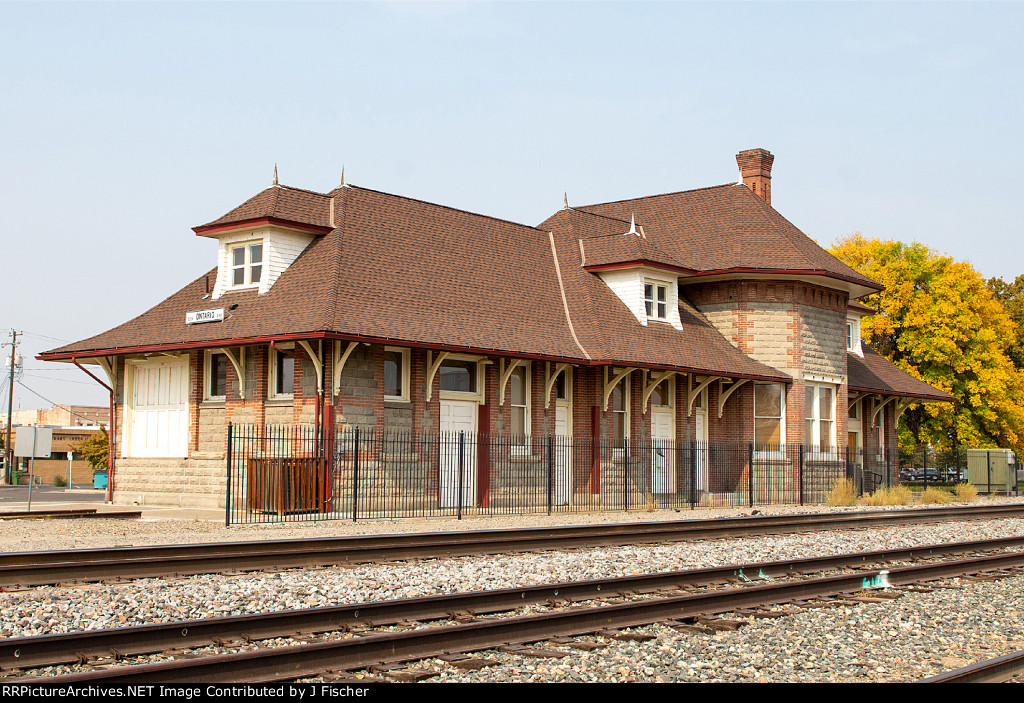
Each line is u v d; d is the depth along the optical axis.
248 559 13.88
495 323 27.58
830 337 36.09
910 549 16.73
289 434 24.31
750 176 40.56
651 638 9.69
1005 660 8.06
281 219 25.77
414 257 28.02
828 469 35.28
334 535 17.97
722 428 34.25
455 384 26.77
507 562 14.74
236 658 7.68
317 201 27.59
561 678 8.26
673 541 18.69
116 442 28.77
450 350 24.89
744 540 19.09
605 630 9.95
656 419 32.03
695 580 13.23
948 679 7.62
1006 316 55.47
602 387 29.81
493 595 11.08
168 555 13.91
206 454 25.95
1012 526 23.97
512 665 8.61
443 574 13.43
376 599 11.65
